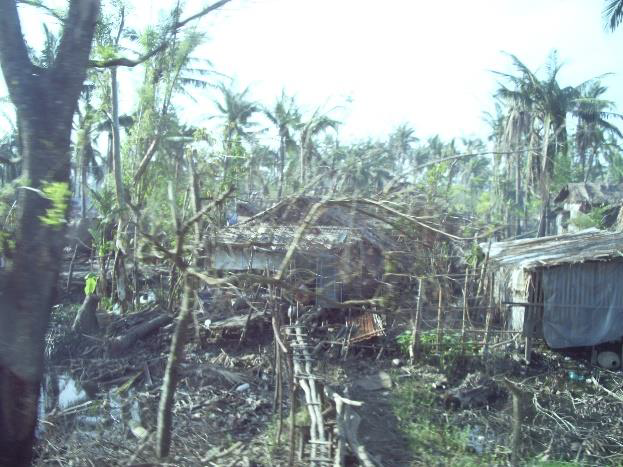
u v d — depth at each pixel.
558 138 28.55
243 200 6.41
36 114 4.45
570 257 14.62
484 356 13.27
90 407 10.27
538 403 11.23
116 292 18.55
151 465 5.41
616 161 41.47
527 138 27.56
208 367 12.91
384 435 9.85
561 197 35.28
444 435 9.89
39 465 6.52
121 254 17.41
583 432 9.97
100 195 17.77
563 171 27.83
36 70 4.64
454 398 11.66
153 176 7.42
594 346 14.66
